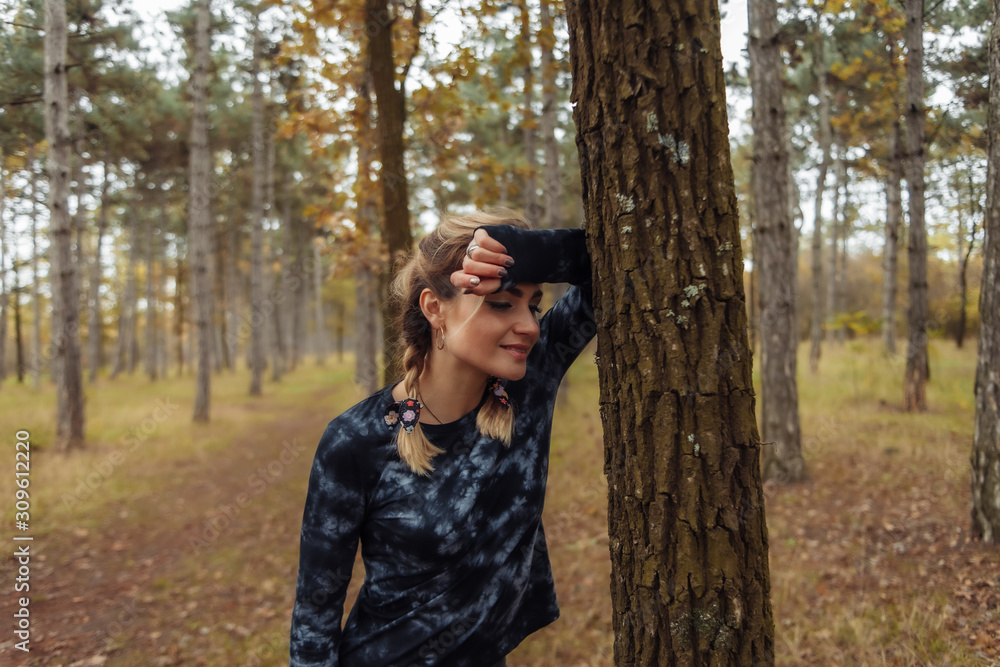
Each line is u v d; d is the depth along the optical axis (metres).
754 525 1.05
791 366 6.11
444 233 1.08
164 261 29.89
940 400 9.30
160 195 22.39
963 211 9.37
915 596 3.47
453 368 1.08
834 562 4.16
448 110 4.83
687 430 1.02
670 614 1.05
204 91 12.22
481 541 1.10
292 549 5.28
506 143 15.08
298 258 29.72
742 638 1.03
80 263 17.69
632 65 1.02
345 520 1.09
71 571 4.93
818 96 12.41
